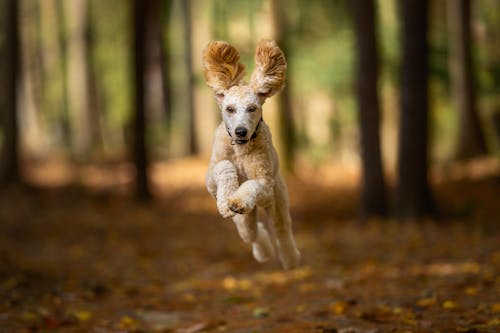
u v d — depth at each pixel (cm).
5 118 2955
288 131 3381
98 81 5275
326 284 1234
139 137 2777
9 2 2941
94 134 4691
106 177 3441
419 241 1691
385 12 3716
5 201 2581
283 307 1060
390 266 1393
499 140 3347
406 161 2116
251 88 674
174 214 2528
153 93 4881
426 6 2048
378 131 2220
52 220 2270
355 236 1867
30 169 3697
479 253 1446
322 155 4059
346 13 3562
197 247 1816
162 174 3478
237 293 1202
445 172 3058
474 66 3253
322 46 3666
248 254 1689
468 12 3144
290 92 3606
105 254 1677
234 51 689
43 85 5491
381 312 953
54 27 5266
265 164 683
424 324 868
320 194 3042
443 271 1278
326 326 896
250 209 627
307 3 3575
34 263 1474
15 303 1077
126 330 945
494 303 951
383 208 2217
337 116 4219
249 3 3234
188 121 4081
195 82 3991
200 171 3481
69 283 1259
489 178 2795
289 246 771
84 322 989
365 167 2230
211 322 977
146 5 2698
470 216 2173
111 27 5291
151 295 1205
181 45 5353
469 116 3189
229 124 664
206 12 3994
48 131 5481
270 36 3209
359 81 2219
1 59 3509
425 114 2094
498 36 3522
